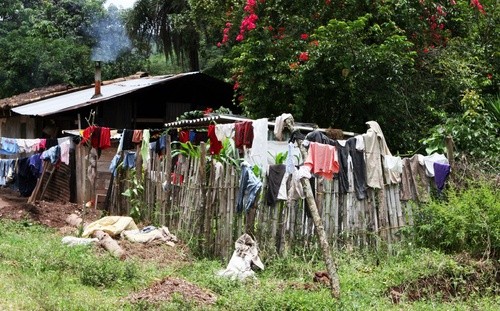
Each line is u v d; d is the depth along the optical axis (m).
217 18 18.31
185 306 7.30
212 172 10.50
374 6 14.39
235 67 17.09
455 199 9.99
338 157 10.17
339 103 14.57
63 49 29.38
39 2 35.47
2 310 6.90
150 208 12.34
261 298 7.66
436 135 12.09
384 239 10.35
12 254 9.52
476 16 15.20
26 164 15.74
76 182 15.67
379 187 10.37
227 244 10.10
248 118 14.09
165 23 26.28
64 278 8.50
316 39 13.87
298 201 9.99
